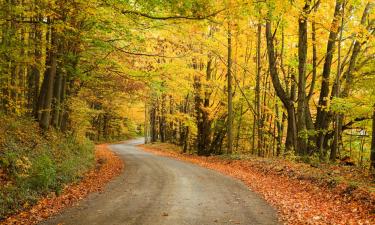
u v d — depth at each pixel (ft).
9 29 43.75
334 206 34.63
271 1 37.24
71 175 47.09
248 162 70.03
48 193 37.17
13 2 40.16
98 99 97.66
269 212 32.42
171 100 130.93
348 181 40.83
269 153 106.52
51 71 59.77
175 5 37.06
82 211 32.07
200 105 107.34
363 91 70.69
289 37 79.05
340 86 68.90
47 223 28.19
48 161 42.34
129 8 40.19
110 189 43.34
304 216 30.86
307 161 60.80
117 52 67.82
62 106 71.61
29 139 49.08
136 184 47.39
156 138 194.39
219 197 38.83
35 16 41.81
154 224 28.32
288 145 69.46
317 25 65.62
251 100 101.45
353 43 69.15
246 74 99.96
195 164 77.36
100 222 28.68
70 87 82.79
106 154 101.91
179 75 84.64
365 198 34.32
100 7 42.57
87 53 65.77
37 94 72.18
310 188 43.09
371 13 61.98
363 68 66.74
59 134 66.23
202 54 85.05
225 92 101.19
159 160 85.92
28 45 45.62
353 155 91.09
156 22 46.62
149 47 72.08
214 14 37.65
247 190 43.52
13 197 32.01
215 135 116.06
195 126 111.65
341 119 69.82
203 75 96.78
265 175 57.26
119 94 93.50
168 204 35.12
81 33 52.49
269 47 68.23
